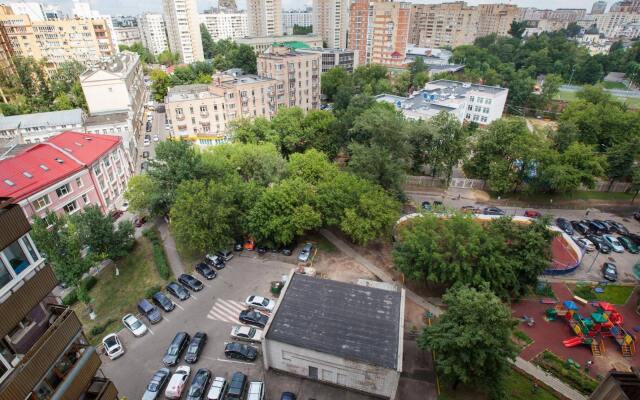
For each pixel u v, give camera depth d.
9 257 17.81
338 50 163.00
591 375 33.66
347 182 50.47
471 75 131.00
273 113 100.56
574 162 62.66
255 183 53.47
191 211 46.03
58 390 19.59
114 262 49.72
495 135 66.50
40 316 20.44
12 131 83.81
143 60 194.25
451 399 30.95
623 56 160.12
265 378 32.88
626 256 50.75
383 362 29.33
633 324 39.56
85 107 108.81
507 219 42.47
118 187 67.06
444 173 72.69
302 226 46.97
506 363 28.81
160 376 32.09
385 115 63.69
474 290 31.66
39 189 48.78
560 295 43.22
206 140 90.44
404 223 52.97
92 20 143.38
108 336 36.03
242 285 44.00
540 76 159.00
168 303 40.53
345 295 35.94
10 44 130.38
